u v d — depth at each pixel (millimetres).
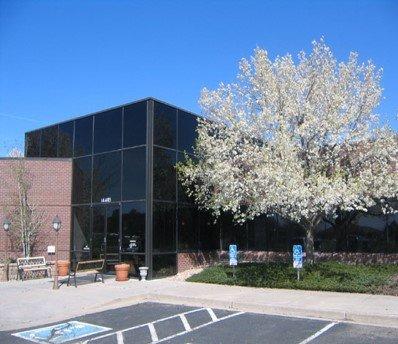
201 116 19750
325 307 11203
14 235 21406
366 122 16141
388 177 14742
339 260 19000
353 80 16406
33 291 15133
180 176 19391
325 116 15836
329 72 16516
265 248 21344
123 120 19531
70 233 21438
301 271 15477
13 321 10930
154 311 11906
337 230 19438
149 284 16312
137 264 18141
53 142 22906
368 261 18422
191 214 20047
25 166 21719
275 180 14359
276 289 14398
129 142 19156
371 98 16047
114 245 19172
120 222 19016
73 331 9891
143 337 9203
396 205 17375
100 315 11547
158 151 18719
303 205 14031
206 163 17828
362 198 14789
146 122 18578
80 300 13359
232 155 16609
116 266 17453
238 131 16469
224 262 20578
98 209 20109
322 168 15797
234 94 17344
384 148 15477
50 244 21484
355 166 15820
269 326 9867
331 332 9219
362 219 18953
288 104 15945
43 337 9469
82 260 20547
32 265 19203
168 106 19484
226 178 15805
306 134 15430
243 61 17344
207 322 10414
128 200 18859
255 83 16984
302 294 13297
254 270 16562
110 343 8828
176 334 9359
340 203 14688
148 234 17891
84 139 21281
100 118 20594
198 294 13695
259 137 16453
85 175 21000
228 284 15688
